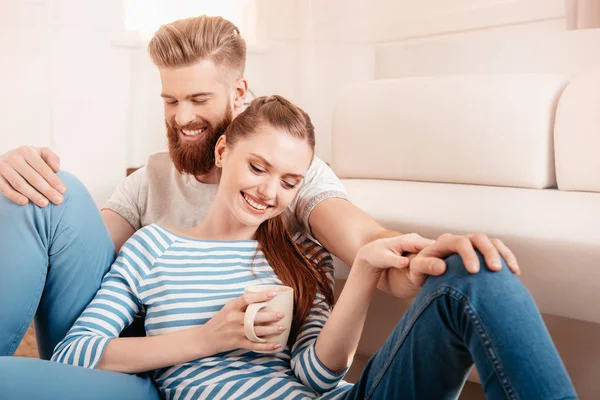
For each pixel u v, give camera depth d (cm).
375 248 100
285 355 114
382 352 94
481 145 158
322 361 105
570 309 116
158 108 324
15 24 299
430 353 86
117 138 319
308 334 114
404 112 173
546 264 118
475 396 149
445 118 165
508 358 78
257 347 101
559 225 120
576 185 143
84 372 100
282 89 350
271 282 118
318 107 354
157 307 114
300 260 122
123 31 316
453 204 141
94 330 110
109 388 101
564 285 116
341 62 354
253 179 113
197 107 139
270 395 102
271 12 344
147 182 147
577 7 265
